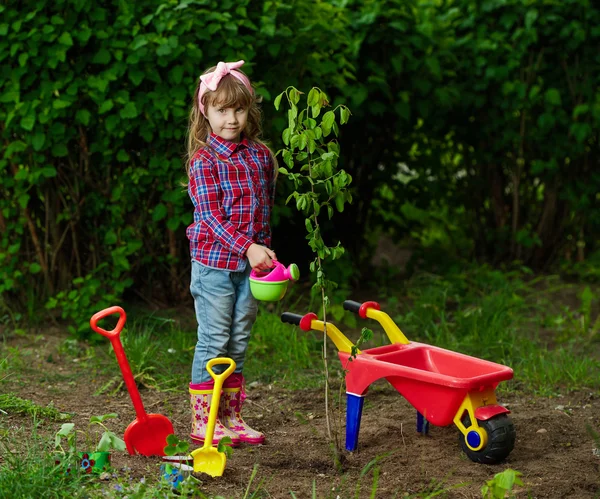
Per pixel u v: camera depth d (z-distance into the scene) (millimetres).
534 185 7055
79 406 4086
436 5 6617
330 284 3375
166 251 5680
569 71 6523
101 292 5359
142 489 2832
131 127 5047
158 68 5078
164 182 5289
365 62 5961
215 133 3559
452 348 5102
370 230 7004
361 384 3457
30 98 4969
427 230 7301
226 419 3656
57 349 4957
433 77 6168
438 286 6316
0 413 3799
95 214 5375
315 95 3135
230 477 3186
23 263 5371
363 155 6379
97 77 4973
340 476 3252
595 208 6871
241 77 3508
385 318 3721
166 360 4770
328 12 5617
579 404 4266
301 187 5605
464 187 7020
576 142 6559
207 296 3559
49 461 3055
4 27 4816
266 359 4914
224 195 3518
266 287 3346
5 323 5238
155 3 5004
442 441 3656
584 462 3416
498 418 3311
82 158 5254
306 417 4031
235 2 5102
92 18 4949
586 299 5676
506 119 6504
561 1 6242
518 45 6371
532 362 4797
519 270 6891
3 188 5242
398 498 3045
